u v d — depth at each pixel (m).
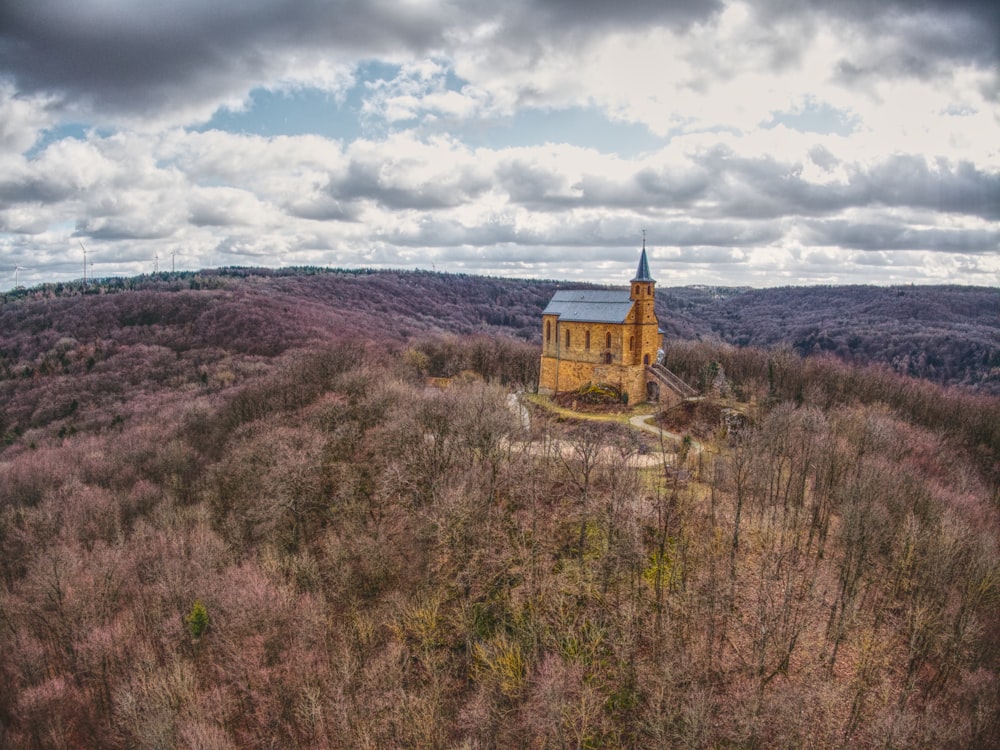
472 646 51.09
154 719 45.47
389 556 60.88
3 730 54.19
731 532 57.56
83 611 60.97
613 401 95.81
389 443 73.00
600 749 42.81
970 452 96.12
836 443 69.31
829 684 43.78
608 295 102.06
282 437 77.69
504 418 72.50
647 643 48.34
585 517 57.56
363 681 49.38
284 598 54.91
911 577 54.78
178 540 69.56
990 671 46.81
